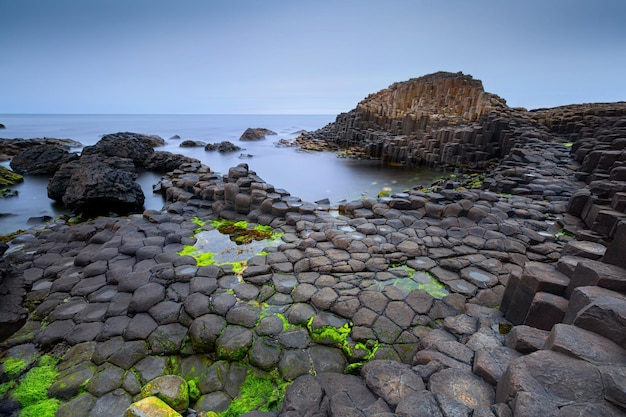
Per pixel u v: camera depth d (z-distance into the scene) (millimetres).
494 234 7664
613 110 21875
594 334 2945
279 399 3910
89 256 6766
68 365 4297
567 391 2445
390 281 5891
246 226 8781
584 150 13938
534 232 7734
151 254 6797
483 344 3844
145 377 4172
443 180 18609
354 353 4352
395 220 8648
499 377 3051
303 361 4293
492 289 5664
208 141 46625
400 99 38625
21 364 4344
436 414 2652
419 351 3955
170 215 9422
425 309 5090
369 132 34938
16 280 6117
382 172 23156
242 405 3896
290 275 6039
